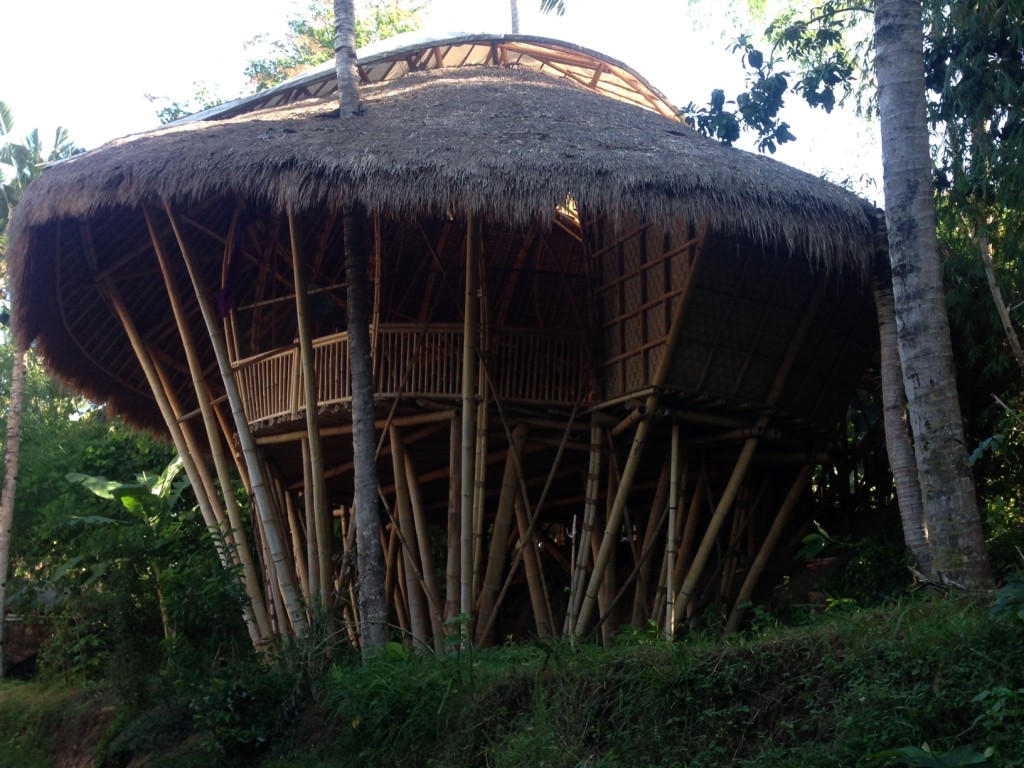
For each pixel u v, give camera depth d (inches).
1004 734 252.7
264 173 471.8
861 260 470.0
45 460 917.2
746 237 495.2
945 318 371.6
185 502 904.9
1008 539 474.9
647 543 546.6
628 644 392.2
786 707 306.7
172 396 611.8
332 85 673.6
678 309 494.9
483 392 518.0
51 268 596.7
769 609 552.7
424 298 631.2
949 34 498.0
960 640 286.0
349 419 541.6
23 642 972.6
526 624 718.5
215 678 464.1
